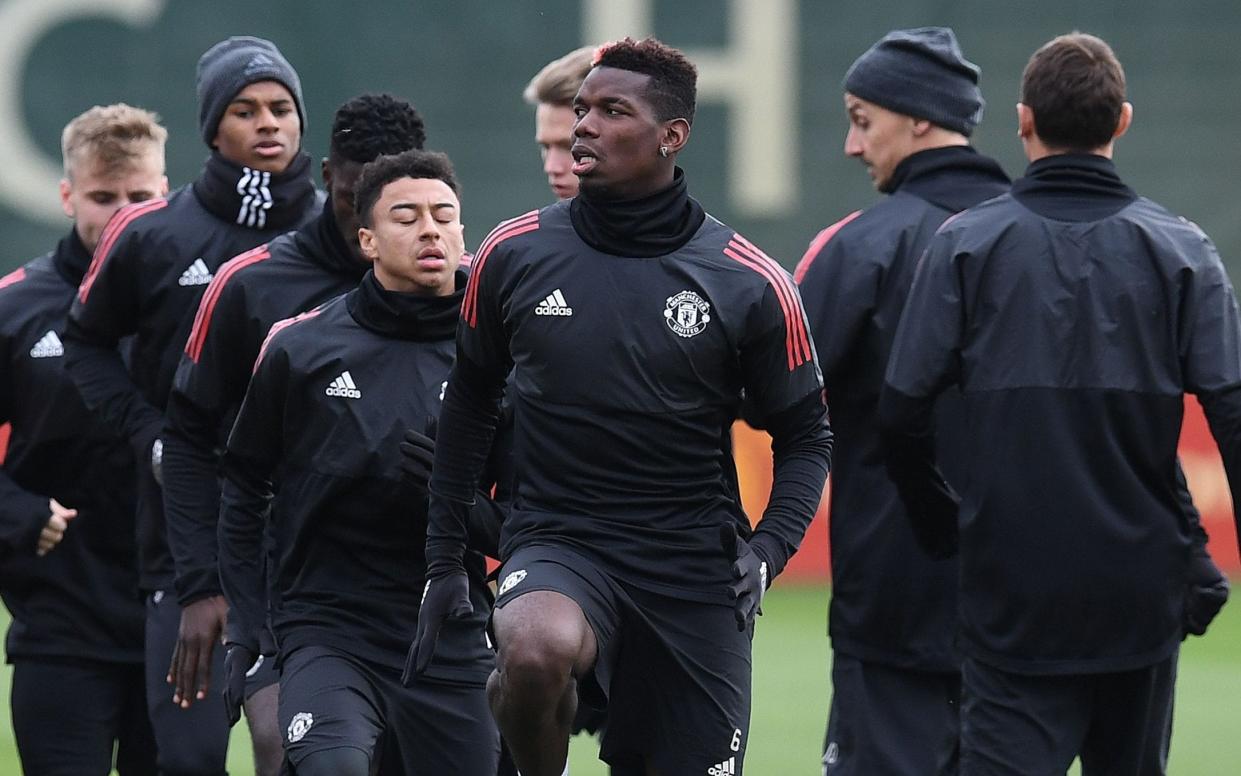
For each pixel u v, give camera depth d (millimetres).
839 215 48250
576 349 15109
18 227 47281
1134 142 49031
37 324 21812
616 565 15273
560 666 14641
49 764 21516
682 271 15156
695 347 15117
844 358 19656
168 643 20219
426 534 16844
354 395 17266
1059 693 16547
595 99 15070
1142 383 16453
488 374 15875
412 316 17297
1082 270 16594
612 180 15047
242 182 20344
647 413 15141
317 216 20109
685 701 15531
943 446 19641
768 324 15273
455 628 17406
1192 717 32312
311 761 16203
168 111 47375
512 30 47750
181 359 19766
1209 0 48562
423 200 17188
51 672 21453
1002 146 48219
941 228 17266
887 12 48062
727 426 15711
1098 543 16359
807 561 47375
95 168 21906
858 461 19797
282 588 17641
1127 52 48750
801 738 30016
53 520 20875
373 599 17281
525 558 15273
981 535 16703
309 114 47500
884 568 19531
